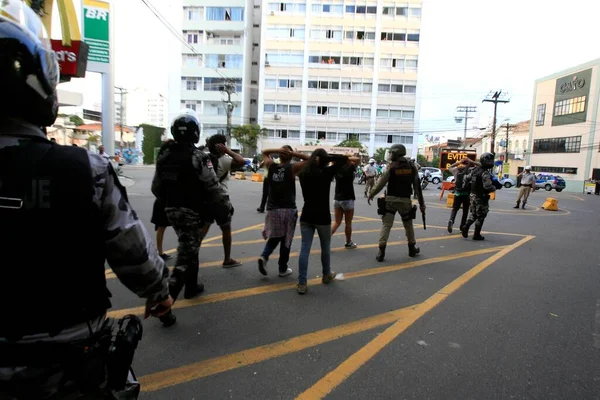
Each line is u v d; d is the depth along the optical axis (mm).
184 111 3793
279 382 2764
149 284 1476
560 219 12492
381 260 6113
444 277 5355
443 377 2873
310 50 52562
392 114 52781
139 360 3002
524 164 54719
